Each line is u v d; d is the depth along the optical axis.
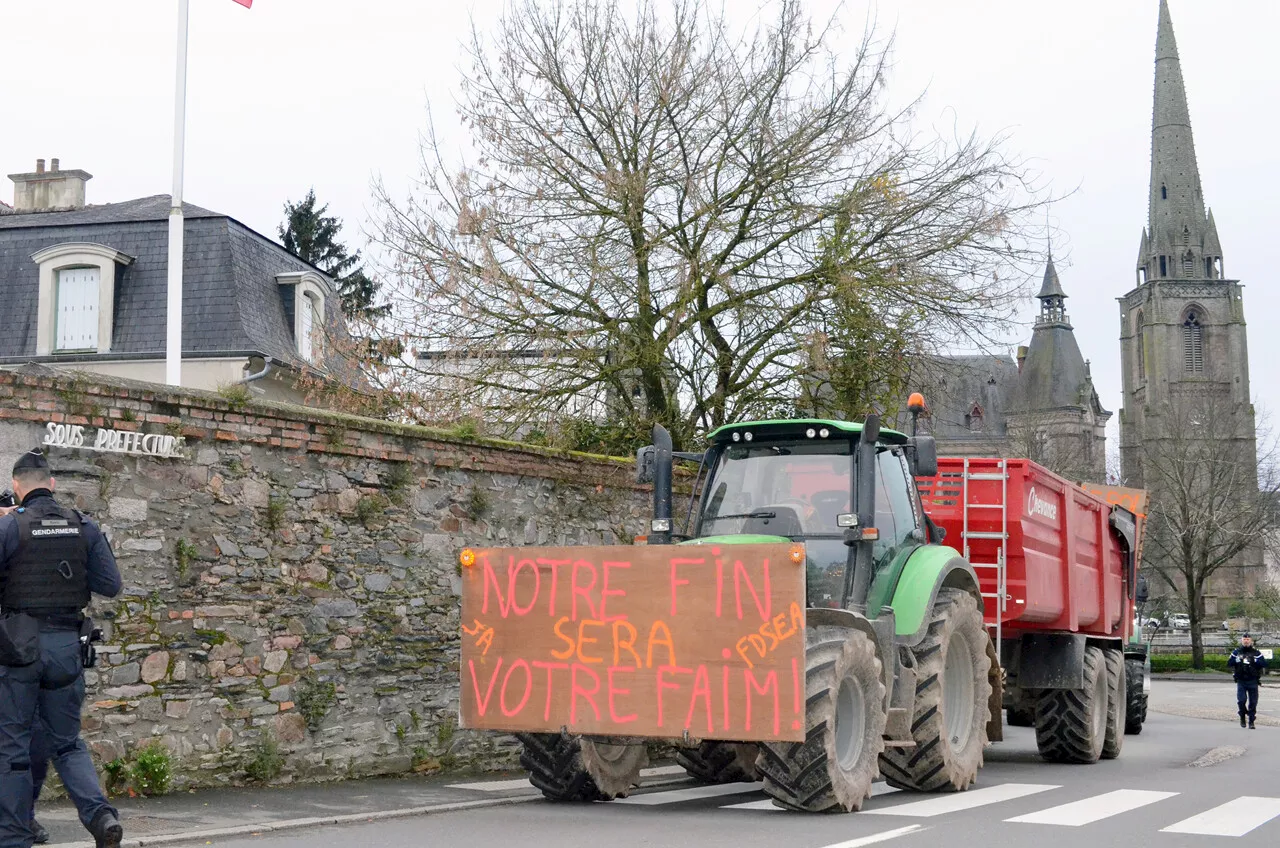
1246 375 129.12
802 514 9.82
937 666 10.03
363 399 19.73
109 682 9.05
